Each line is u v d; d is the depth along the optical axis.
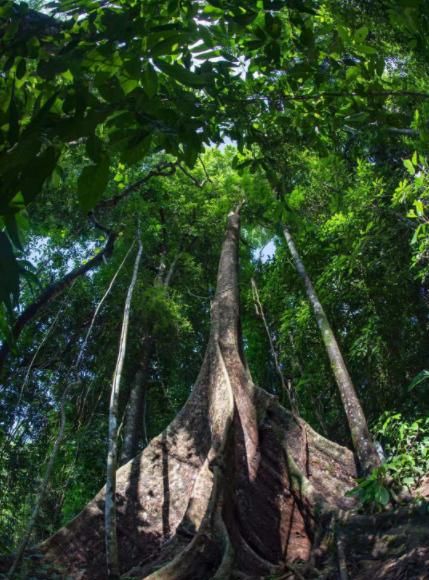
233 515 7.61
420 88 7.57
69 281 4.66
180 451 9.93
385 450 9.99
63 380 14.49
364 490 7.57
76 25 2.61
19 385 13.29
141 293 15.65
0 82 2.42
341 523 7.23
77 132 1.91
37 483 11.80
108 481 6.55
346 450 9.77
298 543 8.03
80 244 15.97
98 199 1.91
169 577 6.39
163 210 17.42
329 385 14.26
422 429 8.53
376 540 6.69
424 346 12.44
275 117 4.38
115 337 15.74
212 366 10.88
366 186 10.57
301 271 12.43
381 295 12.29
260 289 17.16
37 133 1.82
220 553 6.77
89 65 2.12
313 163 11.02
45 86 2.38
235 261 14.09
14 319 2.47
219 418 9.36
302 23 3.11
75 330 15.49
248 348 17.12
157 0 2.78
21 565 7.49
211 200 17.03
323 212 13.09
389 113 3.94
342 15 3.52
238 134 4.05
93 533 8.61
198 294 19.30
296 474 8.80
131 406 15.25
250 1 2.87
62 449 13.44
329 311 13.44
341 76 3.83
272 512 8.49
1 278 1.72
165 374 18.20
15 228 1.79
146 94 2.14
